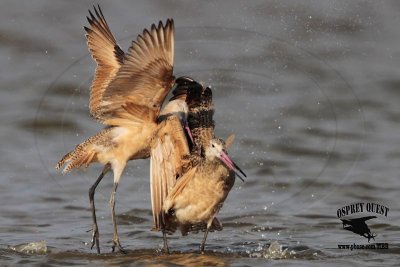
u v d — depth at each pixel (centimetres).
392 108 2045
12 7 2464
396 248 1199
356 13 2412
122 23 2339
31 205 1469
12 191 1546
